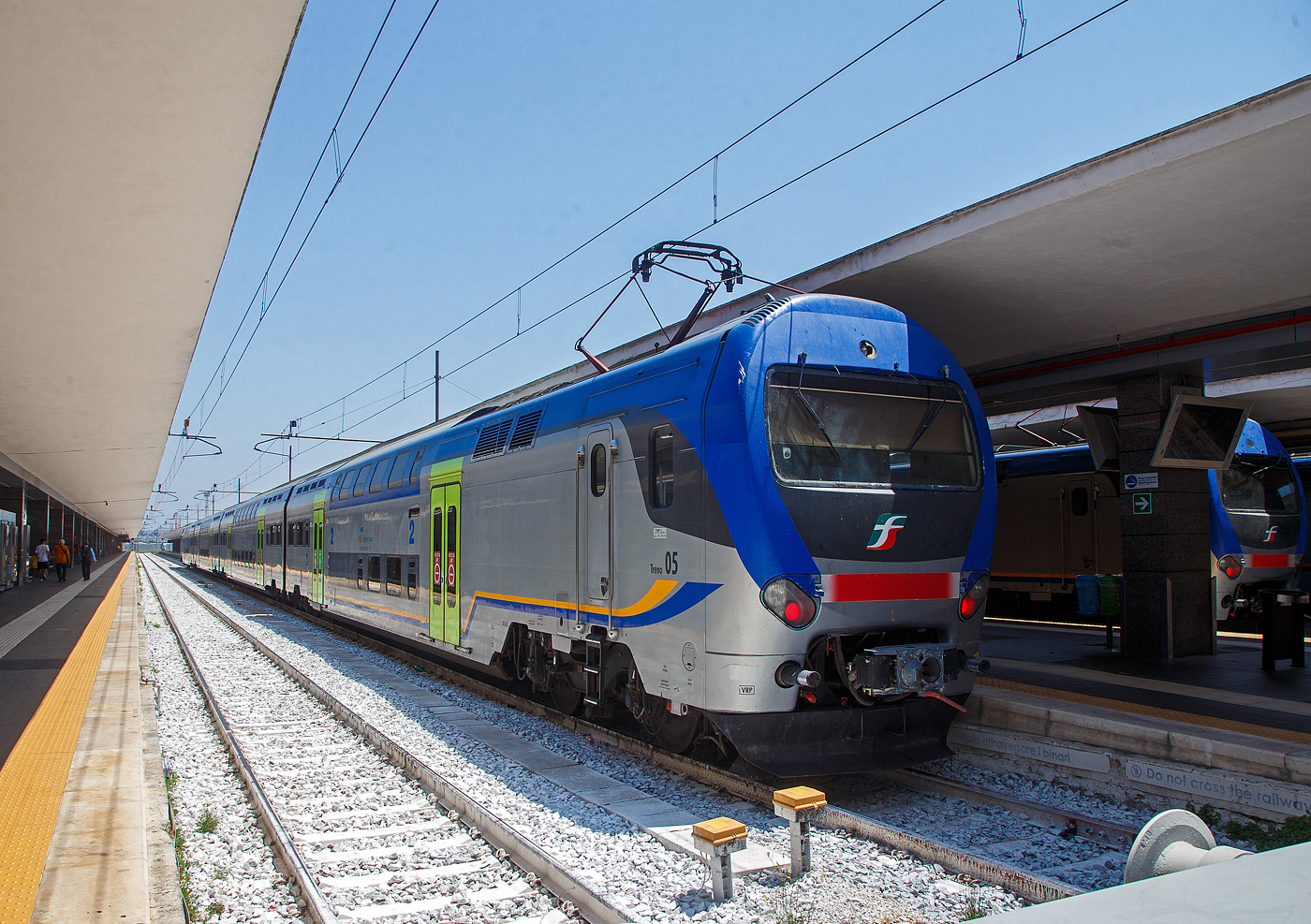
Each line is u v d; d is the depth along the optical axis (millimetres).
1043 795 6484
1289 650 9445
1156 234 6832
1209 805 5766
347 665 12992
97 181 7137
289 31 5449
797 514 6035
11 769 6656
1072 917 2404
